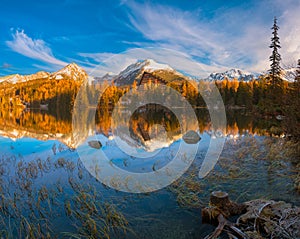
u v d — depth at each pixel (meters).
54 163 6.08
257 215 2.72
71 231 2.97
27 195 4.05
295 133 6.79
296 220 2.57
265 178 4.42
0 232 2.85
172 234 2.79
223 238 2.53
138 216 3.25
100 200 3.80
